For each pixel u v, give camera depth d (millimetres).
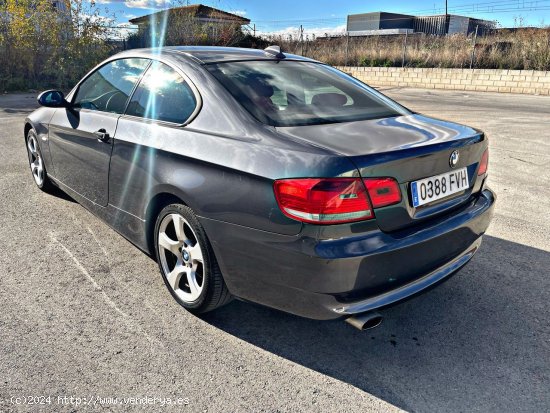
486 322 2654
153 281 3010
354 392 2109
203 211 2307
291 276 2037
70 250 3406
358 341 2482
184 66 2754
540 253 3508
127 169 2844
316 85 2871
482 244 3670
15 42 15188
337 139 2148
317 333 2545
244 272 2225
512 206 4547
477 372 2250
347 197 1909
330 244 1926
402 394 2102
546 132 8422
